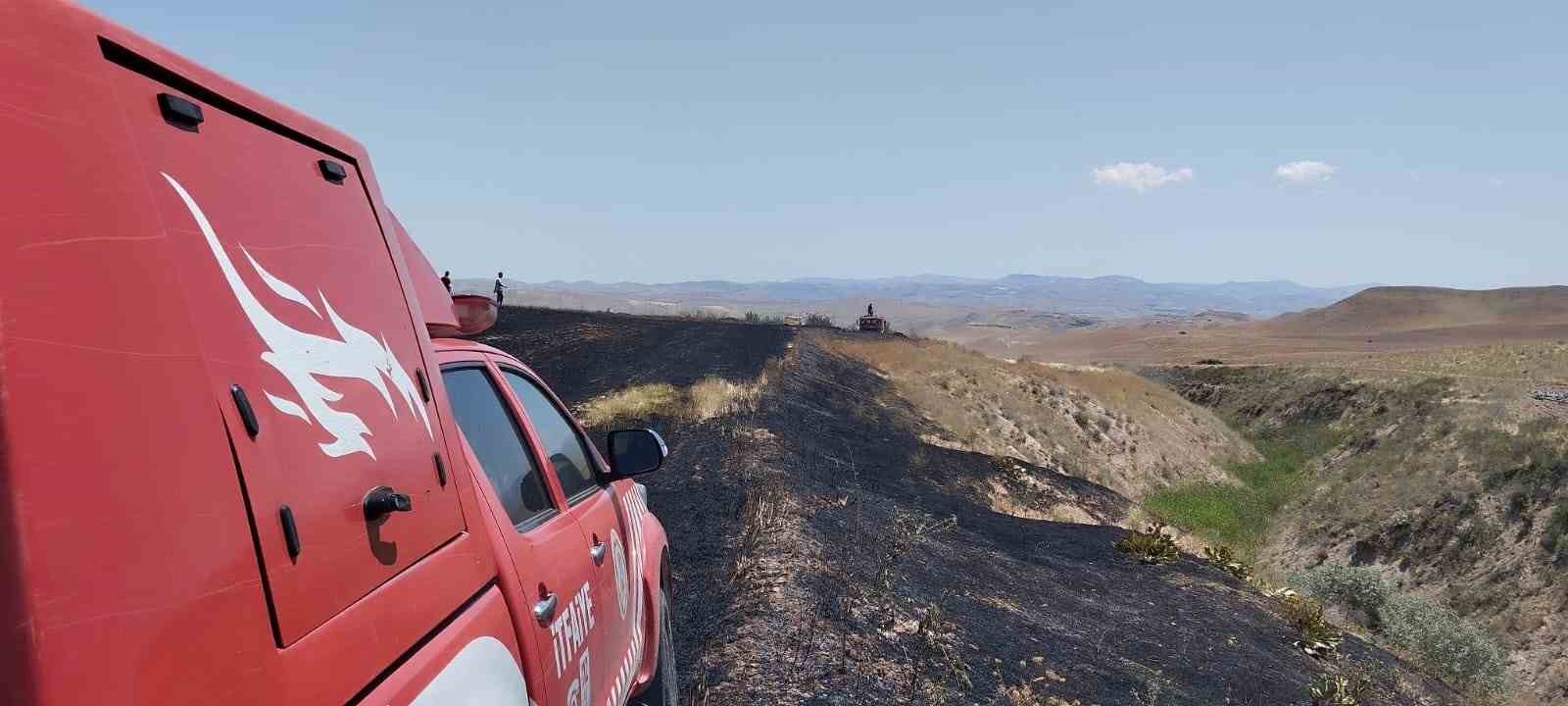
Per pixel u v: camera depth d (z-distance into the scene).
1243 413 71.50
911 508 15.07
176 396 1.48
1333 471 52.72
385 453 2.11
